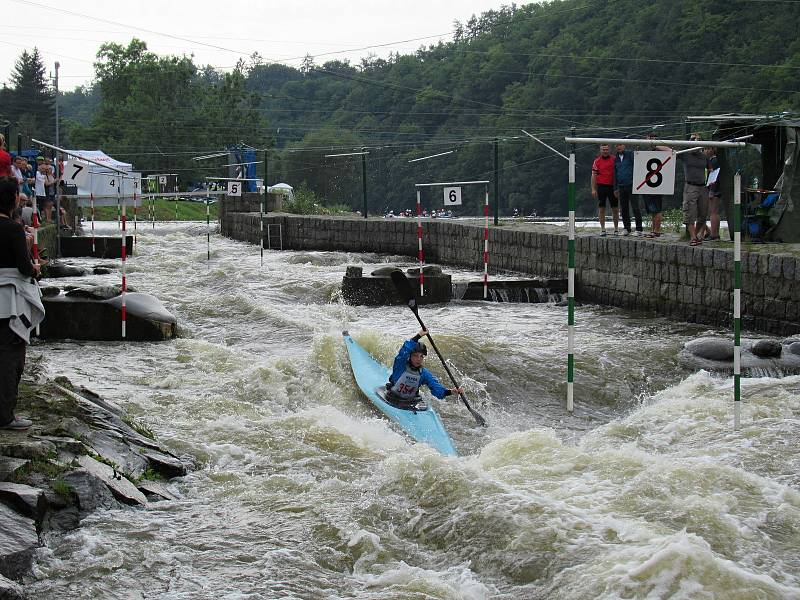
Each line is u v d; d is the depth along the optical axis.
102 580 5.82
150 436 8.79
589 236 19.16
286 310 16.91
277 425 9.54
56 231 26.03
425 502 7.11
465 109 96.94
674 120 69.06
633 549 5.90
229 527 6.75
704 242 17.05
